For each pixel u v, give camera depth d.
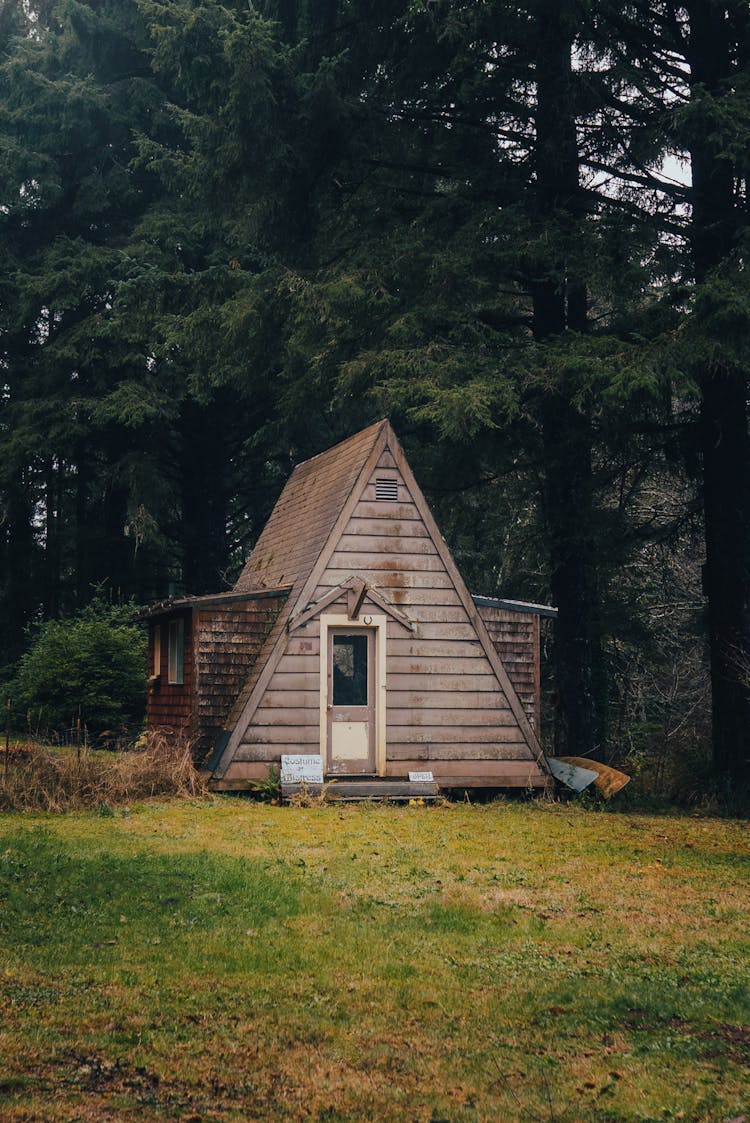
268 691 17.97
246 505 40.66
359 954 7.88
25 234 36.88
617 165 22.59
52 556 36.41
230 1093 5.45
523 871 11.35
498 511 28.30
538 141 21.42
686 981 7.48
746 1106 5.41
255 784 17.48
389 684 18.52
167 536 37.59
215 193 21.80
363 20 20.75
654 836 14.56
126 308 24.86
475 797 19.02
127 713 27.27
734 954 8.20
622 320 20.34
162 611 19.92
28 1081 5.42
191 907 9.05
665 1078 5.76
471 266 20.30
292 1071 5.73
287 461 38.12
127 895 9.36
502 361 19.77
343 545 18.64
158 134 35.59
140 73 36.81
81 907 8.91
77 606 35.72
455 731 18.67
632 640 25.58
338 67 20.08
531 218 20.70
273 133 19.98
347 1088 5.55
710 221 20.08
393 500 18.97
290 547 20.78
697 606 28.53
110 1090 5.40
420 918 8.95
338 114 20.05
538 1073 5.80
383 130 21.19
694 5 20.44
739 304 16.91
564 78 20.30
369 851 12.20
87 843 12.01
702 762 21.27
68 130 35.09
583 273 19.39
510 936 8.55
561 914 9.38
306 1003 6.80
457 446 21.72
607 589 25.28
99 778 16.45
